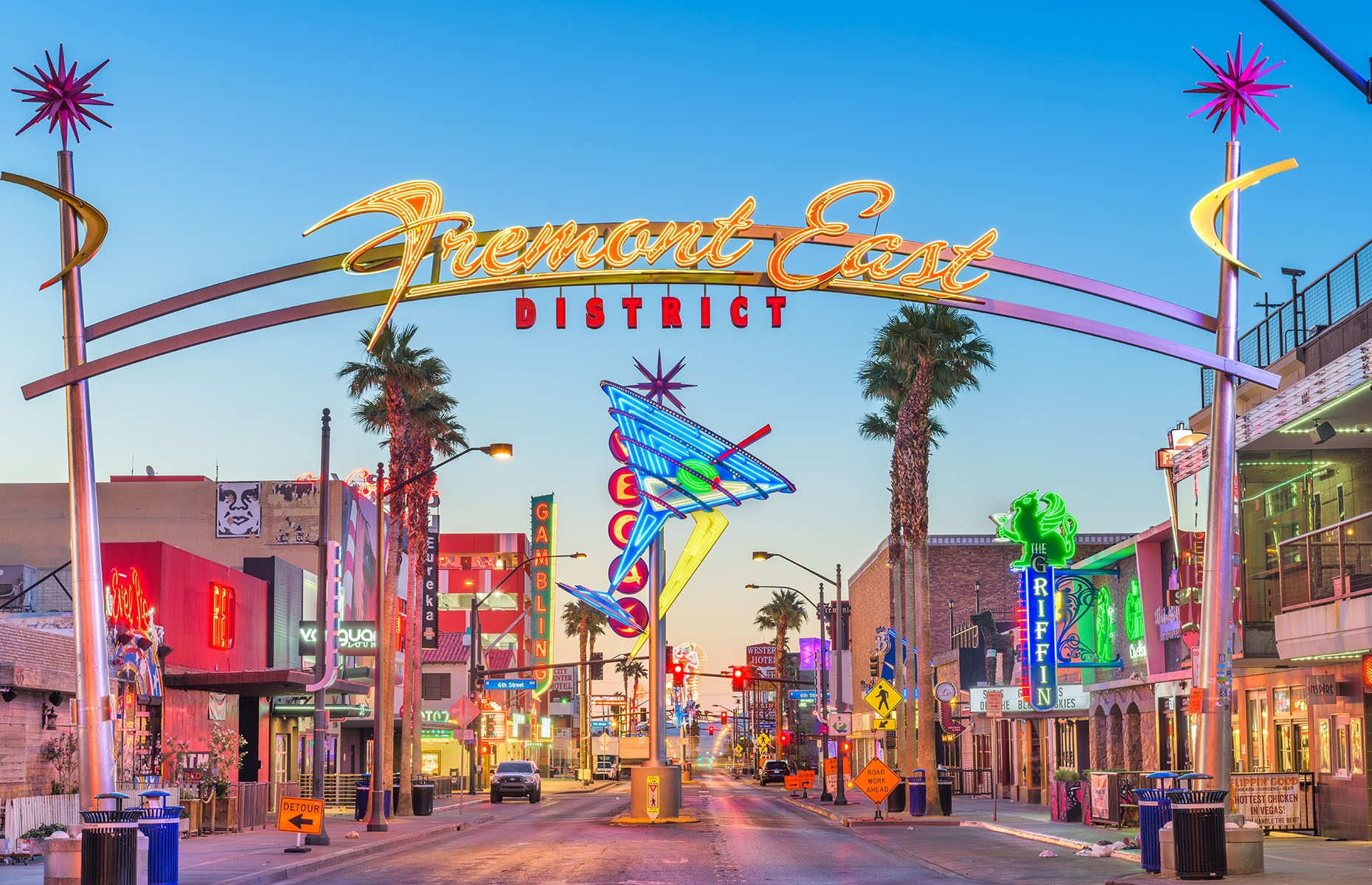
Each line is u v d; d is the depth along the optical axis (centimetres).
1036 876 2244
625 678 16212
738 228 2059
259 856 2677
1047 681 4647
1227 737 2098
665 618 3972
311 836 2986
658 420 3803
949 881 2197
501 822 4356
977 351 4597
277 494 6481
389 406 4581
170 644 3906
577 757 14275
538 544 12062
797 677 12862
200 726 4078
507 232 2047
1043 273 2064
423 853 2969
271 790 3859
